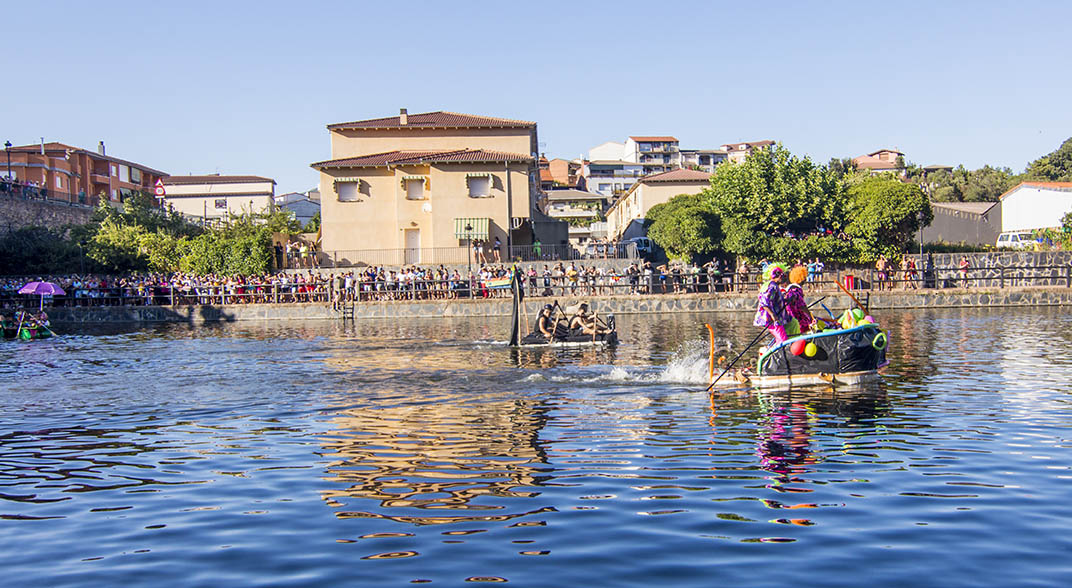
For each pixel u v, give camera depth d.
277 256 52.31
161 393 17.11
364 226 56.75
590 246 57.88
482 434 12.16
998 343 23.02
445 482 9.53
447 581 6.58
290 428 13.02
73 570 7.03
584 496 8.84
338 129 60.50
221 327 37.62
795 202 52.38
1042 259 45.59
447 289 43.19
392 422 13.27
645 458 10.49
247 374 19.89
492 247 55.31
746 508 8.33
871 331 16.36
